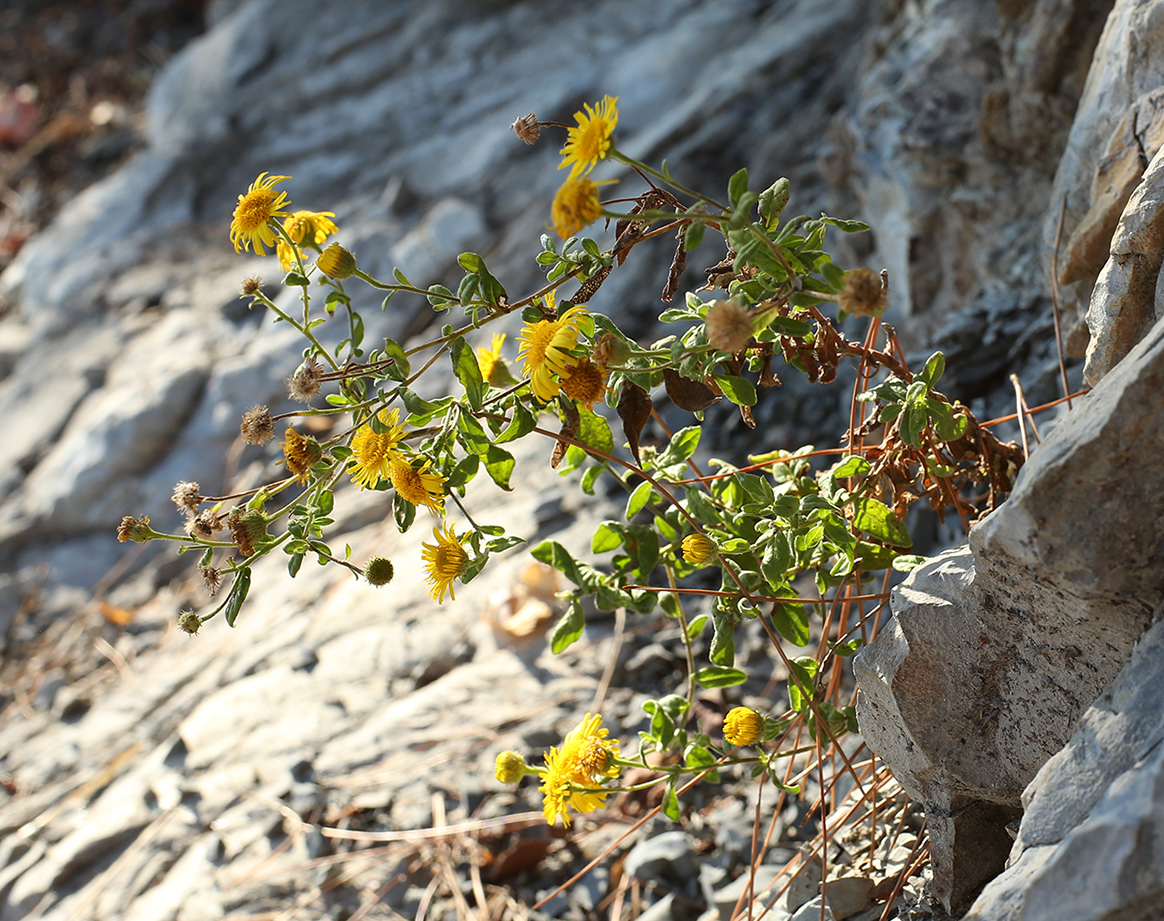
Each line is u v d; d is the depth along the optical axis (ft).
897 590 4.66
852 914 5.25
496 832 7.80
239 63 20.57
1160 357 3.43
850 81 13.44
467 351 4.64
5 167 22.70
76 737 11.19
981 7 9.81
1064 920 3.15
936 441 5.45
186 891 8.23
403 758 8.77
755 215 11.68
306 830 8.36
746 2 17.46
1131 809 3.11
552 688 8.92
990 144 9.07
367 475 4.70
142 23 26.11
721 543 5.35
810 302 4.15
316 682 10.05
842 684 7.35
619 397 4.95
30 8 27.61
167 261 17.95
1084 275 6.27
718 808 7.26
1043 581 3.91
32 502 14.98
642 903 6.89
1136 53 6.01
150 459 14.85
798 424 10.28
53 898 8.83
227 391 14.99
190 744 9.87
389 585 10.96
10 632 13.73
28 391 16.78
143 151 21.74
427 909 7.47
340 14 20.66
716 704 8.10
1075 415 3.79
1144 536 3.61
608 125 3.96
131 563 14.15
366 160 18.37
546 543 5.36
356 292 15.55
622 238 4.81
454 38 19.63
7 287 19.29
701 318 4.76
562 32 18.88
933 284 9.62
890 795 5.71
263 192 4.86
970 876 4.79
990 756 4.51
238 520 4.68
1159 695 3.47
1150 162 5.11
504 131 17.17
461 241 15.51
